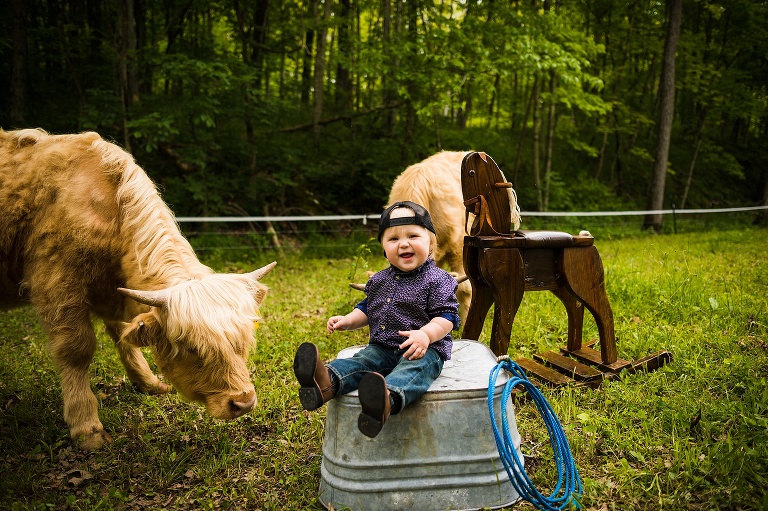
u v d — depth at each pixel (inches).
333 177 538.3
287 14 606.2
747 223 703.7
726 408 135.3
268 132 528.4
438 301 113.3
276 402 159.8
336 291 296.2
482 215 155.3
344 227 498.6
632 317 221.0
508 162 683.4
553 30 498.0
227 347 118.2
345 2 634.8
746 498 102.1
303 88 721.6
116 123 453.1
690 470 111.9
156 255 137.4
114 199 145.1
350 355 119.2
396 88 455.5
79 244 140.1
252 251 412.8
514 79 752.3
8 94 504.4
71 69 444.1
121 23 421.7
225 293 123.6
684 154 916.6
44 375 190.1
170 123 401.1
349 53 521.3
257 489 120.3
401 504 104.1
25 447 142.9
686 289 243.6
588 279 165.3
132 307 140.9
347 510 104.0
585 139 836.6
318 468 125.2
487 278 150.6
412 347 102.8
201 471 126.4
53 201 144.9
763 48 756.0
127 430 151.2
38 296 142.9
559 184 619.5
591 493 108.3
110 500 117.0
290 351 200.1
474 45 445.4
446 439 105.3
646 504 104.1
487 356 126.4
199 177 459.8
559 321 222.8
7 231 148.0
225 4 499.2
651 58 888.9
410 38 485.1
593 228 587.5
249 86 439.5
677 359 171.5
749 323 203.3
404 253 115.5
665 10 798.5
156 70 458.6
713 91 719.7
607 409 144.9
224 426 150.8
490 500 106.7
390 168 545.3
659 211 584.1
